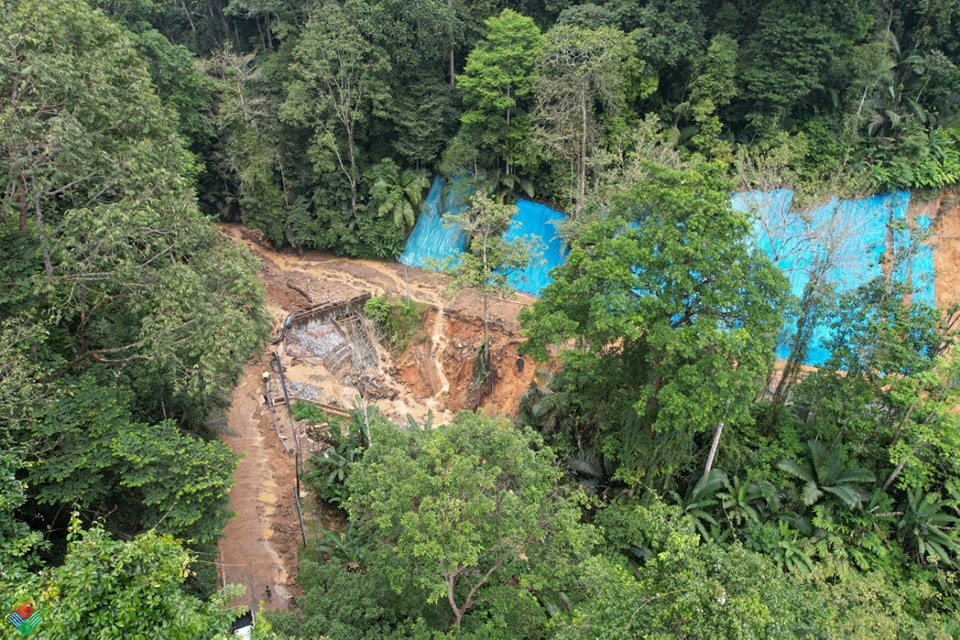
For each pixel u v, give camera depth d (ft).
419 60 114.73
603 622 31.71
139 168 55.16
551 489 45.37
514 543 39.14
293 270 115.65
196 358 56.85
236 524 64.28
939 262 98.58
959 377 60.80
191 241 56.85
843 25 100.83
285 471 72.84
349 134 111.55
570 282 64.34
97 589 26.32
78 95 51.85
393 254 119.03
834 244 67.62
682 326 58.49
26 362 43.37
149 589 27.14
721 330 55.42
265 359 93.30
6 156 49.67
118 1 105.50
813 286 67.15
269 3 121.90
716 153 102.22
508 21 106.22
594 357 62.03
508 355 94.63
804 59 98.99
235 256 63.41
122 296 55.47
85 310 53.42
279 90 119.44
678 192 57.88
